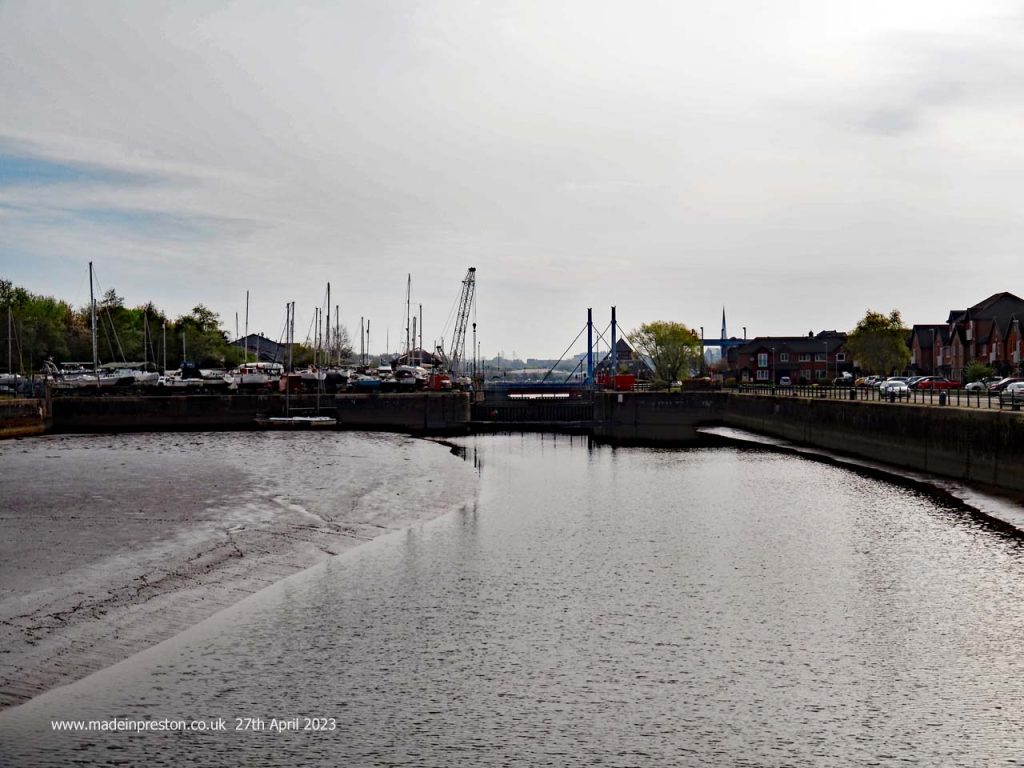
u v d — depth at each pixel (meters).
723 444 93.69
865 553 36.53
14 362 142.88
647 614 27.95
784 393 111.31
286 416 114.44
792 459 76.25
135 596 28.67
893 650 24.81
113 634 25.19
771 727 20.03
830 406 82.69
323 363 174.50
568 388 142.25
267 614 27.53
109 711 20.36
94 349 129.88
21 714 20.09
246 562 33.75
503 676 22.80
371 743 19.16
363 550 36.84
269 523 41.44
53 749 18.55
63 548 35.34
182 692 21.45
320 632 25.91
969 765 18.39
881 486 56.88
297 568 33.41
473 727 19.92
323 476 60.44
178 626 26.12
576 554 36.25
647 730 19.86
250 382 120.00
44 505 46.59
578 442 97.56
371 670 23.09
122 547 35.66
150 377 124.50
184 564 32.88
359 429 114.25
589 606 28.73
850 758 18.66
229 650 24.30
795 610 28.42
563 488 57.03
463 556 35.78
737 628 26.62
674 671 23.22
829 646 25.09
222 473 62.12
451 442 96.31
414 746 19.02
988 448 53.38
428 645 24.95
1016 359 120.81
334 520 42.91
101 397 109.56
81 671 22.56
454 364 179.38
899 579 32.28
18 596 28.22
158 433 104.69
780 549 37.31
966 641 25.55
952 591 30.67
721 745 19.19
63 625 25.61
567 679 22.64
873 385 123.75
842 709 20.97
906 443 65.69
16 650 23.58
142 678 22.23
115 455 77.12
